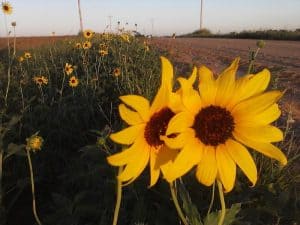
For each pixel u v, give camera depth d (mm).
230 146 190
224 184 186
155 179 198
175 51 1979
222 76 195
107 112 729
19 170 521
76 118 675
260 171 403
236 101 195
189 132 189
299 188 406
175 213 356
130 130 193
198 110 194
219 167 188
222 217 216
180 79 191
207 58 1810
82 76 910
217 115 192
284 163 181
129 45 1425
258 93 195
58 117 667
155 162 197
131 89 729
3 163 518
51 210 469
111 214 375
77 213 379
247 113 192
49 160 562
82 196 386
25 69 1083
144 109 194
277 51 2061
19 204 493
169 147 188
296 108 840
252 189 372
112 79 911
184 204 254
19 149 394
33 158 543
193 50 2277
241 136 191
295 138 624
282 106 848
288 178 417
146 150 197
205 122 190
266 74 196
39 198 505
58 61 1217
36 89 836
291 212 325
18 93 801
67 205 383
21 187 457
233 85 194
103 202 390
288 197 329
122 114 193
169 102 197
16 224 459
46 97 774
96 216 381
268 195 353
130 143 194
